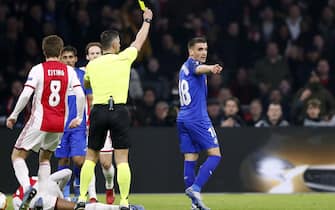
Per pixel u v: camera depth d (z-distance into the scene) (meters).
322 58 57.06
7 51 54.03
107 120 30.06
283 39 57.25
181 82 32.94
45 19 55.38
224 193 43.84
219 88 53.56
